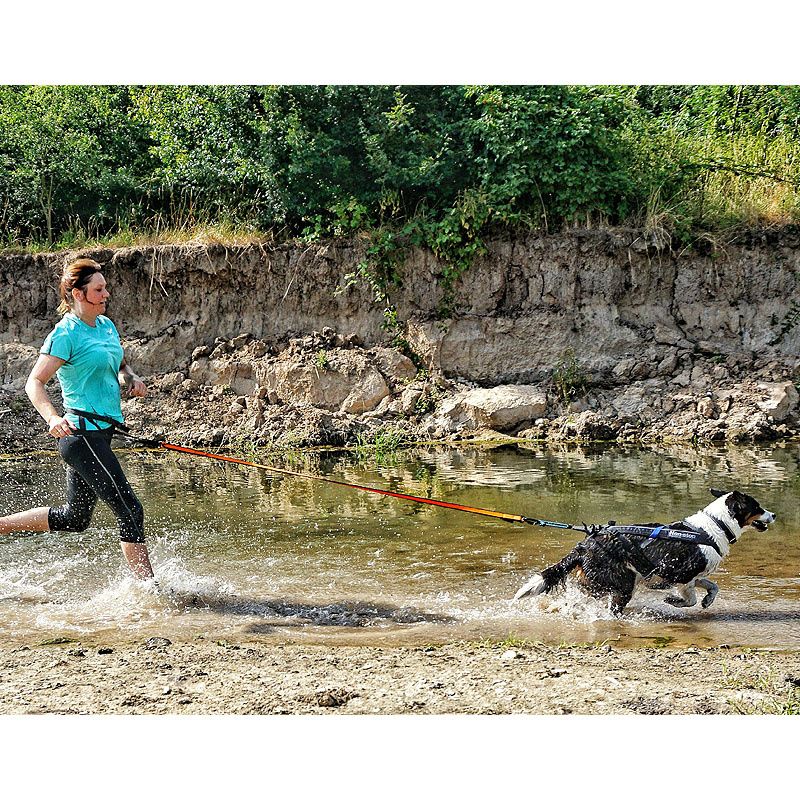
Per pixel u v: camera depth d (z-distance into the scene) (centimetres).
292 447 1222
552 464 1066
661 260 1386
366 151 1429
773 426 1202
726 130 1574
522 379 1373
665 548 569
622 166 1416
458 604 596
